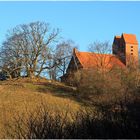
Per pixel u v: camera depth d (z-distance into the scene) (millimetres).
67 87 95438
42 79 109562
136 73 58594
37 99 73438
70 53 118250
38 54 112562
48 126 12508
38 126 12625
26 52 111812
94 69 90062
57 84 100875
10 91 82875
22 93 80500
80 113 13188
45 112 13734
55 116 13664
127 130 11281
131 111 11844
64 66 117188
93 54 111500
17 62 111375
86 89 79375
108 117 12070
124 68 73000
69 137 11977
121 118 11844
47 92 89188
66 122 12938
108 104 13594
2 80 109750
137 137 11008
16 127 14820
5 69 110875
